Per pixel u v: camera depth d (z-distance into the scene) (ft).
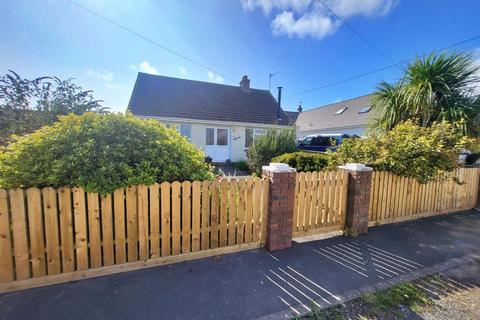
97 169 7.04
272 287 7.04
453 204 15.65
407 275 7.98
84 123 7.97
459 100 15.69
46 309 5.76
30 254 6.53
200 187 8.44
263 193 9.52
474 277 7.97
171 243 8.16
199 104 41.88
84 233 6.98
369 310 6.15
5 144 14.92
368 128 20.03
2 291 6.30
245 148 42.73
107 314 5.65
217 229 8.88
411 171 12.73
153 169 7.85
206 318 5.66
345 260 8.91
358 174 11.09
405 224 13.12
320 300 6.51
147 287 6.79
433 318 5.90
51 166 6.82
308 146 39.58
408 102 15.87
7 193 6.18
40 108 16.70
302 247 9.90
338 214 11.43
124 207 7.43
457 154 13.33
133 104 36.58
